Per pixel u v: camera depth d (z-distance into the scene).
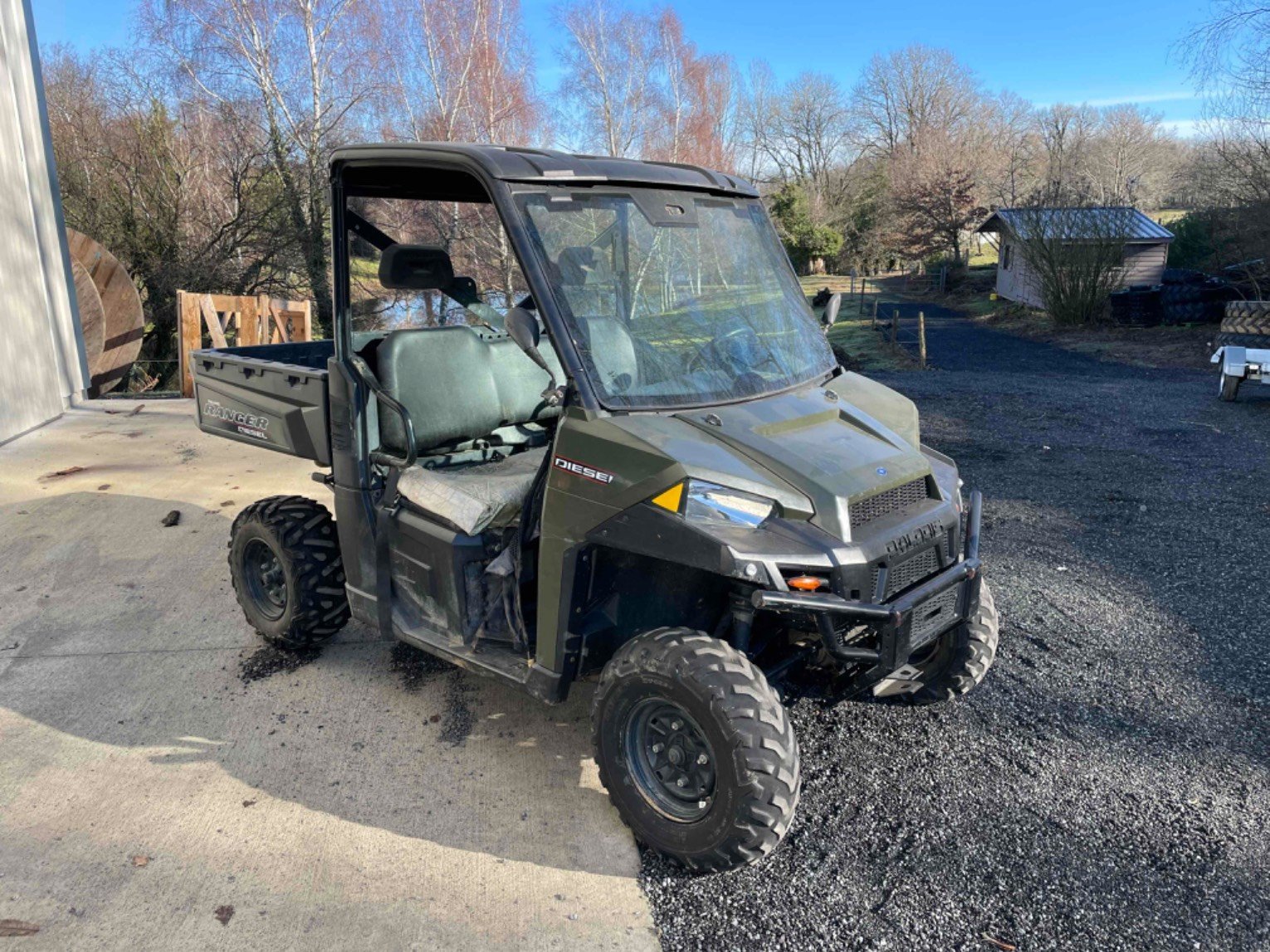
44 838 3.06
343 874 2.90
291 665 4.29
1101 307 22.44
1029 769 3.48
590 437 2.83
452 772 3.46
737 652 2.73
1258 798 3.30
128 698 4.00
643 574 3.07
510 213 2.93
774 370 3.31
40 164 10.06
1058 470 8.06
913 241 41.97
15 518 6.39
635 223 3.17
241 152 21.81
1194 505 6.93
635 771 2.94
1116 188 47.97
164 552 5.76
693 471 2.65
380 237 3.80
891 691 3.22
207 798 3.29
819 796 3.32
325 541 4.14
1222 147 19.48
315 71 21.83
